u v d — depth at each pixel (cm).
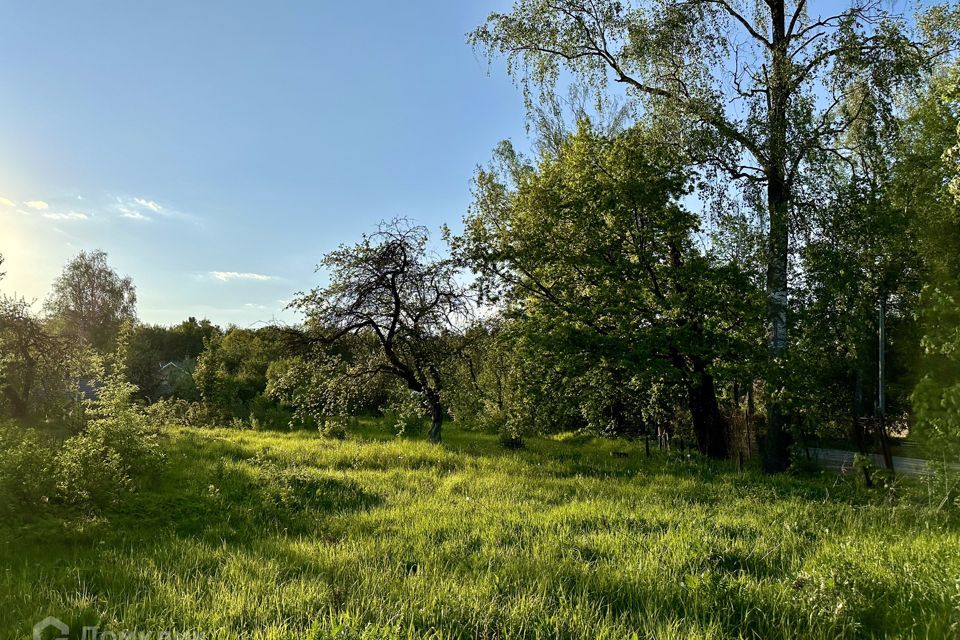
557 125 2391
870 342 1841
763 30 1557
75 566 596
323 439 1866
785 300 1469
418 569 577
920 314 910
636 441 2186
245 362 3272
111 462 940
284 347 1906
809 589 480
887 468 1173
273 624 422
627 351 1522
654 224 1614
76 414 1404
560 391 1733
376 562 598
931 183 1816
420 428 2377
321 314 1827
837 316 1586
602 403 1828
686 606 475
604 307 1598
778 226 1421
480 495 1039
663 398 1786
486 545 670
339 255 1786
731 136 1414
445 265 1775
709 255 1587
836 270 1466
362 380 1925
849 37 1352
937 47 1739
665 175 1611
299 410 2002
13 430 1086
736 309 1532
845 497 1112
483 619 446
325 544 701
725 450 1781
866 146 1467
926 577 504
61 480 812
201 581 541
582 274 1672
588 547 666
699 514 860
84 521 752
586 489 1105
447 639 411
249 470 1176
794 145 1398
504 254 1664
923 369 1889
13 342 1659
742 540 695
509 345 1759
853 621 438
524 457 1609
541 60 1669
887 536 728
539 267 1728
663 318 1608
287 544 696
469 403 1964
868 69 1368
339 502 992
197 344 7125
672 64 1534
